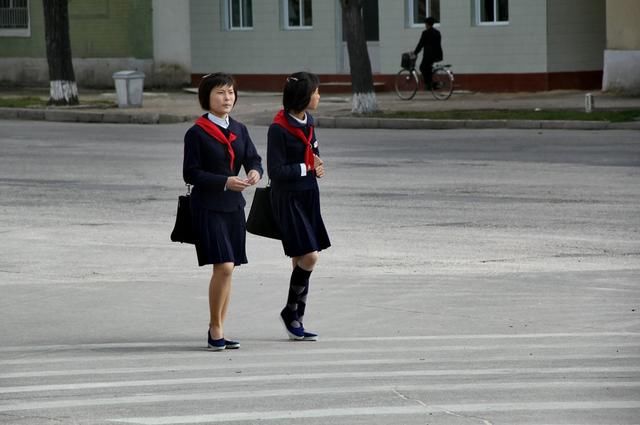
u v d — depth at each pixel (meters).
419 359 21.11
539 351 21.53
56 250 34.72
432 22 91.88
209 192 22.44
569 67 93.25
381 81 101.75
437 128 74.81
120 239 36.44
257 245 35.22
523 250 33.06
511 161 54.94
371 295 27.34
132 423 17.17
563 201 42.06
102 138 71.94
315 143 23.53
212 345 22.39
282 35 107.19
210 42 112.31
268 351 22.27
